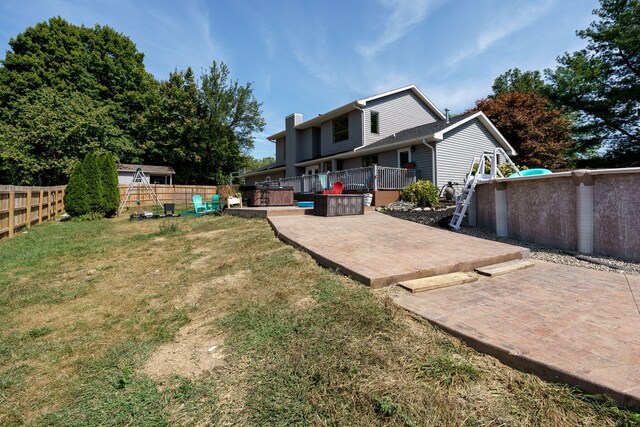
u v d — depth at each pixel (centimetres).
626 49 1566
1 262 546
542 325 240
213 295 350
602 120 1752
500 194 656
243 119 3200
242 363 215
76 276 466
